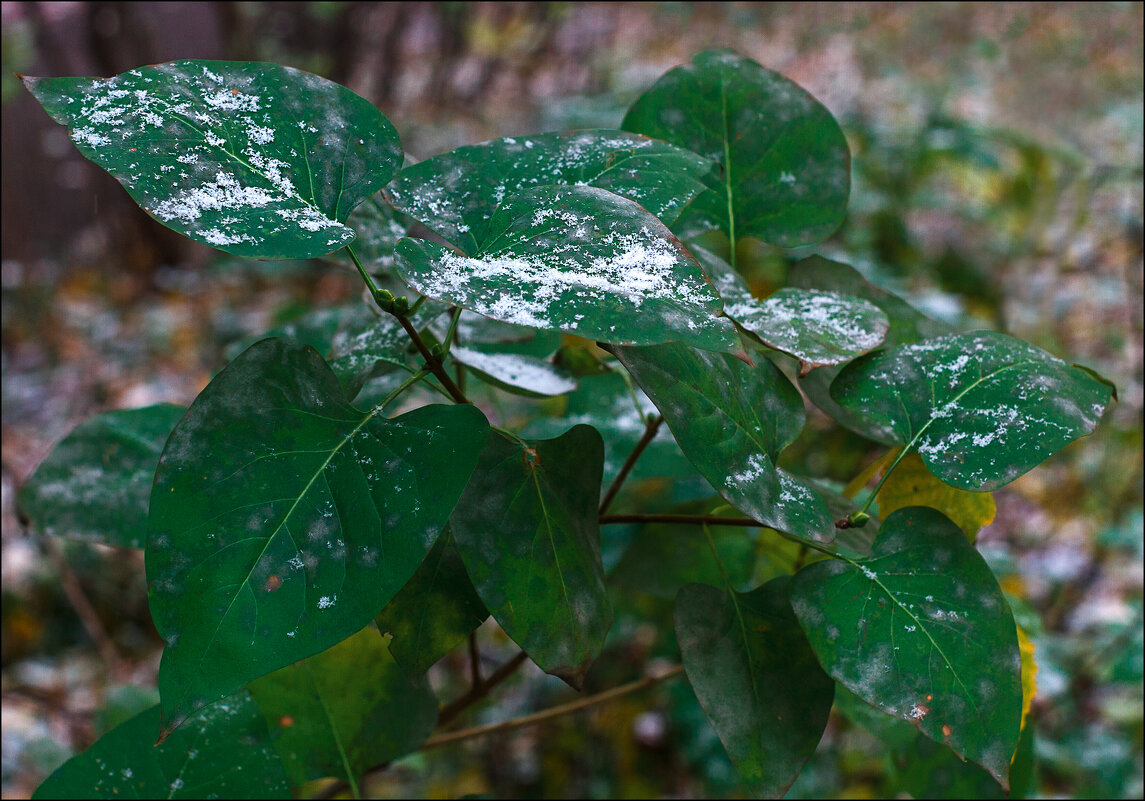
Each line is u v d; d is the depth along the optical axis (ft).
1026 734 2.07
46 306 8.82
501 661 4.54
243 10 10.31
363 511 1.49
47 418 7.36
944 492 1.88
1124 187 7.18
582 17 12.62
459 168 1.64
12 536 5.73
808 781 3.81
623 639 4.27
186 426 1.49
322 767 1.96
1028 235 7.25
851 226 6.46
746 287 1.81
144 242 10.05
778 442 1.70
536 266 1.46
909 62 9.80
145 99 1.51
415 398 2.20
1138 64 8.38
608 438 2.14
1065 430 1.68
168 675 1.42
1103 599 5.00
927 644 1.63
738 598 1.76
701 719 4.21
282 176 1.52
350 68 11.71
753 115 1.96
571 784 4.20
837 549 1.90
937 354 1.78
